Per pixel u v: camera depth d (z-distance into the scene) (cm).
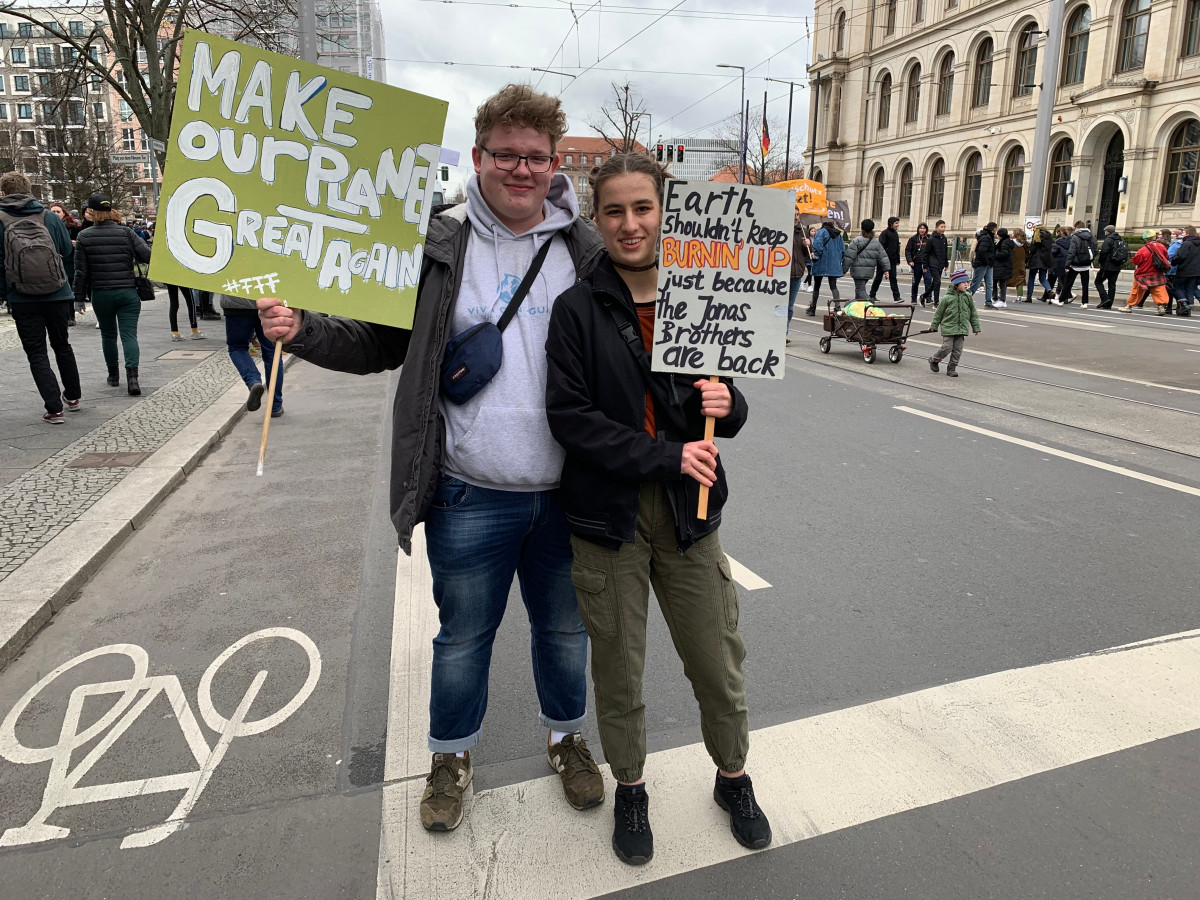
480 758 262
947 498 503
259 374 668
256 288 199
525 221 213
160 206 191
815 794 241
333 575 397
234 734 271
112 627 344
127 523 442
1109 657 315
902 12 4188
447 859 218
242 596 374
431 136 206
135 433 623
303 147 200
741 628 343
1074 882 208
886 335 998
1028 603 362
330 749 264
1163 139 2712
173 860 217
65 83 1930
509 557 222
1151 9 2720
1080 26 3073
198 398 749
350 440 646
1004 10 3428
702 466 198
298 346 204
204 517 476
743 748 220
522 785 248
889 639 332
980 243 1688
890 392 830
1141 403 763
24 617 332
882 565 405
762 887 208
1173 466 563
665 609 217
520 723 280
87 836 225
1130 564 402
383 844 223
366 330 223
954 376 915
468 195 216
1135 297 1656
